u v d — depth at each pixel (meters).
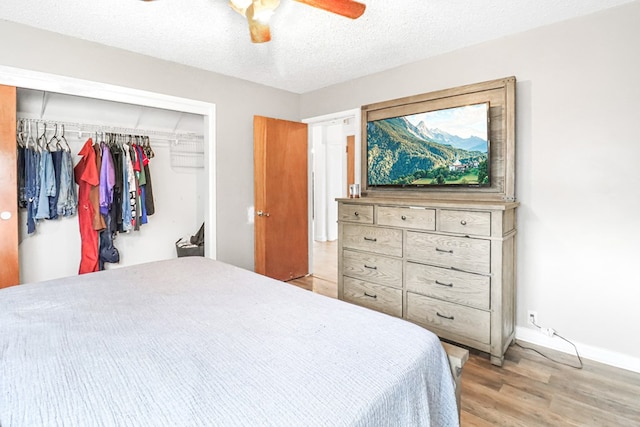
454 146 2.76
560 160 2.36
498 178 2.58
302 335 1.12
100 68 2.70
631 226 2.13
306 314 1.30
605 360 2.24
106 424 0.70
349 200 2.98
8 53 2.33
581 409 1.77
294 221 4.07
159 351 1.01
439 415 1.05
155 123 3.87
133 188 3.55
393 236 2.70
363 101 3.51
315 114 4.02
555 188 2.38
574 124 2.29
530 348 2.45
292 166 4.00
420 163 2.98
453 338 2.41
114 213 3.49
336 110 3.78
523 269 2.54
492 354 2.23
